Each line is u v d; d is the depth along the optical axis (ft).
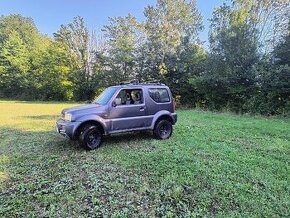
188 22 80.33
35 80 107.14
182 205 11.68
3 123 36.58
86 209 11.33
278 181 14.37
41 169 16.71
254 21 57.98
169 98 25.91
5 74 113.80
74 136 20.86
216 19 58.29
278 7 57.72
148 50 83.61
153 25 84.53
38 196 12.56
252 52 53.52
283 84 47.16
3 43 125.18
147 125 24.26
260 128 31.68
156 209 11.30
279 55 49.32
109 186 13.75
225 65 56.39
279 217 10.68
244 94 56.03
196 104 71.41
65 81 100.37
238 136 26.99
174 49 77.71
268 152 20.72
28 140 25.16
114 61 89.20
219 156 19.34
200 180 14.53
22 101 102.06
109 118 22.13
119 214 10.82
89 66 103.04
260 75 50.78
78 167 17.02
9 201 12.10
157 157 18.85
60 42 102.73
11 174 15.74
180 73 75.25
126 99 23.27
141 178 14.93
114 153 20.18
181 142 23.93
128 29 90.22
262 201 12.00
